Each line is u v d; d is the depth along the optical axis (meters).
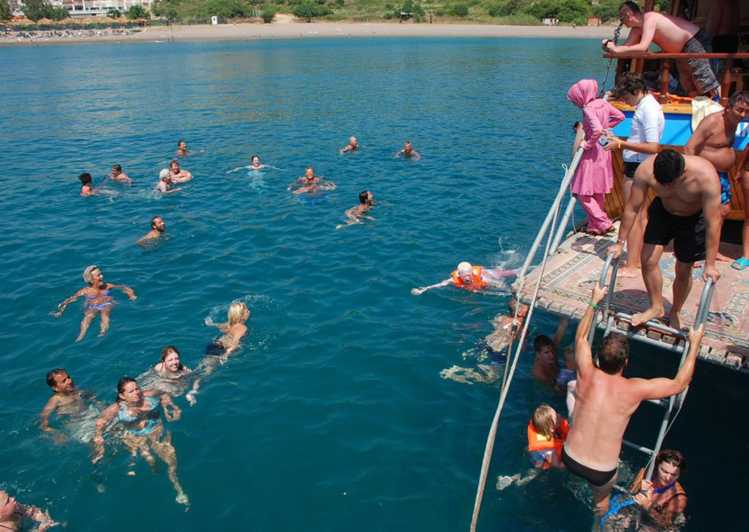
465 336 10.65
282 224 16.09
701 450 7.90
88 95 41.06
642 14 9.38
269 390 9.31
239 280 12.88
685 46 9.09
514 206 17.27
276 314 11.43
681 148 9.21
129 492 7.51
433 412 8.80
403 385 9.39
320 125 29.36
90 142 26.52
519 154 23.22
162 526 7.02
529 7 102.25
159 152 24.36
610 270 8.45
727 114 6.98
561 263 8.78
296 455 8.04
